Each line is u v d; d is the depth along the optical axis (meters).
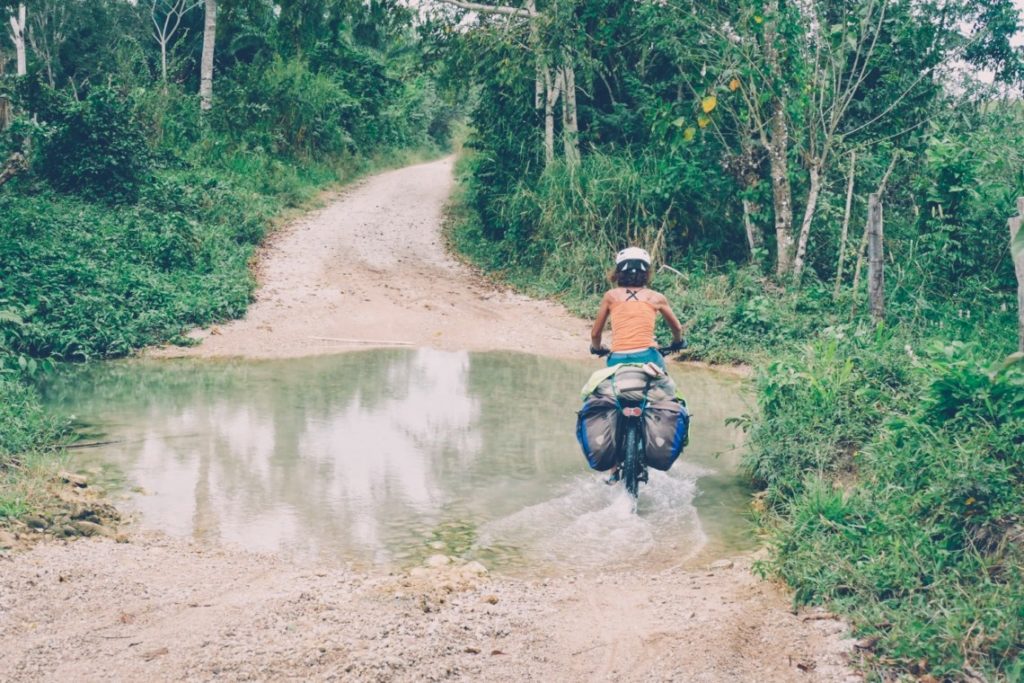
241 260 16.95
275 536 5.64
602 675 3.81
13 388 8.13
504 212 19.97
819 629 4.23
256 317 14.20
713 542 5.79
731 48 15.43
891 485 5.45
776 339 13.03
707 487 6.98
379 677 3.65
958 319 12.89
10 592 4.42
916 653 3.82
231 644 3.92
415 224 24.08
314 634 4.05
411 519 6.05
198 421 8.50
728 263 16.89
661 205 17.92
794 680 3.74
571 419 9.05
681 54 16.61
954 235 14.48
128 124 20.47
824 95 16.77
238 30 38.84
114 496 6.29
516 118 21.83
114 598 4.44
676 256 17.56
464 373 11.33
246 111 30.00
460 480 6.95
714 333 13.30
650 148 18.73
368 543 5.59
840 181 17.36
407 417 8.94
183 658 3.78
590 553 5.55
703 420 9.27
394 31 21.67
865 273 15.10
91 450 7.41
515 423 8.81
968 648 3.80
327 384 10.39
